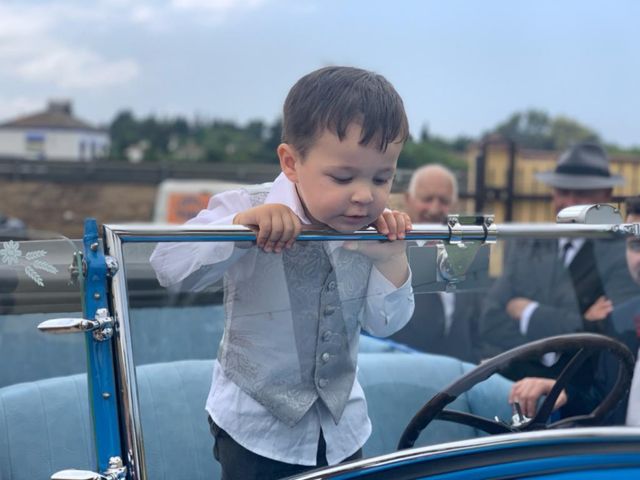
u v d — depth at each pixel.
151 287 1.62
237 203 1.64
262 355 1.56
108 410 1.37
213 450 1.64
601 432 1.45
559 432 1.45
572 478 1.44
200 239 1.41
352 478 1.41
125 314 1.37
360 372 2.01
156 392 1.71
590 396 1.93
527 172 8.17
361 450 1.66
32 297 1.44
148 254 1.42
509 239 3.06
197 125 33.28
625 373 1.95
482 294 3.36
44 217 19.70
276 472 1.58
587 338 1.92
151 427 1.66
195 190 11.45
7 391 1.89
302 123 1.46
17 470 1.77
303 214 1.56
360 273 1.55
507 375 1.92
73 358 2.14
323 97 1.44
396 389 2.01
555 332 3.05
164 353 1.84
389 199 1.67
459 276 1.62
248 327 1.55
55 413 1.82
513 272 3.33
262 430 1.57
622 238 2.82
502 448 1.45
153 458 1.63
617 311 2.78
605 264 3.04
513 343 3.09
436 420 1.79
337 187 1.45
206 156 29.56
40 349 2.12
